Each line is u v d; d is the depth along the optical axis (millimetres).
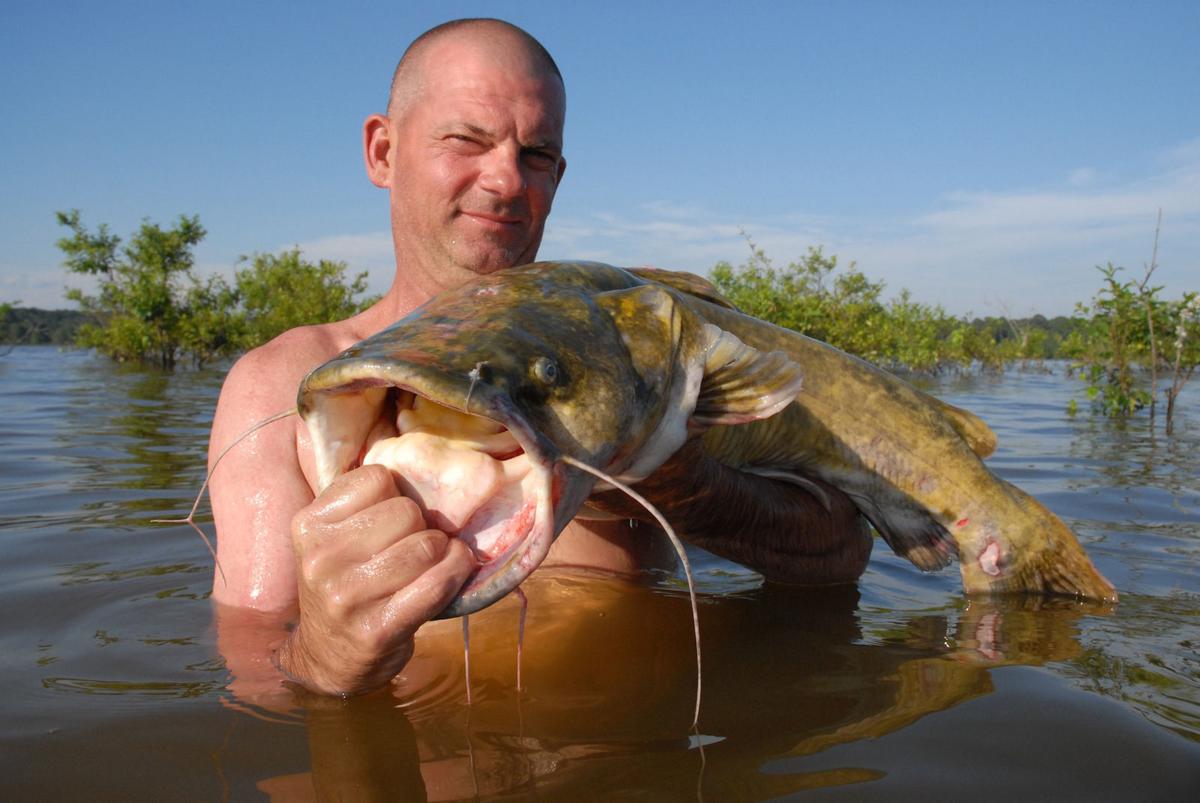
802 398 1121
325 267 9203
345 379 629
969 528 1143
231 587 929
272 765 656
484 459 676
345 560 657
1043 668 836
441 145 1045
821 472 1141
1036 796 630
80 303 9469
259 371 991
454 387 628
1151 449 2420
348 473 658
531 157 1084
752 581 1116
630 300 832
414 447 672
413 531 658
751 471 1109
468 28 1065
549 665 819
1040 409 3875
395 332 733
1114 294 3906
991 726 718
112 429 2600
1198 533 1385
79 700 740
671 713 735
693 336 856
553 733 701
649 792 630
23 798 621
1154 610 1033
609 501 919
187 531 1274
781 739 698
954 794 630
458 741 688
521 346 725
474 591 646
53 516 1377
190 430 2598
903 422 1155
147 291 8320
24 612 930
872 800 624
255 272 9297
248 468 949
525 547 640
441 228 1059
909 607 1035
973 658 860
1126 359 3912
